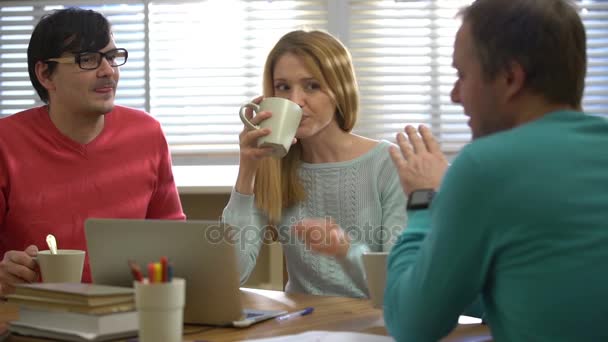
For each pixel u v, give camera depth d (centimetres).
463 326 132
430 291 102
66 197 203
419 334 105
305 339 115
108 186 208
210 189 278
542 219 95
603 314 93
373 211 199
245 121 174
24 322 120
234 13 305
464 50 106
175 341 101
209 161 303
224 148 302
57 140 205
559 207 94
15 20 311
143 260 127
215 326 129
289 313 142
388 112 300
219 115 303
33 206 201
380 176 199
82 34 196
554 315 95
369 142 206
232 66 304
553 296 95
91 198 205
